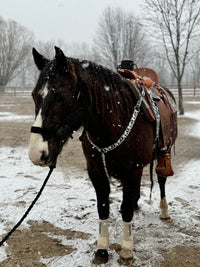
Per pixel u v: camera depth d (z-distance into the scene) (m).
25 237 2.68
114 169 2.21
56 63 1.71
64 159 5.62
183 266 2.26
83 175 4.57
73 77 1.73
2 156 5.74
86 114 1.86
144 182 4.24
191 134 8.20
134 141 2.11
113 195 3.68
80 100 1.79
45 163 1.67
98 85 1.96
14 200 3.49
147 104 2.29
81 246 2.53
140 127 2.17
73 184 4.11
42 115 1.64
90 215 3.13
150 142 2.30
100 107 1.96
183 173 4.69
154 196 3.67
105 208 2.35
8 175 4.50
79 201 3.49
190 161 5.41
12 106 17.30
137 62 19.98
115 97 2.06
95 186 2.29
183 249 2.49
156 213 3.20
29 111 14.78
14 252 2.44
